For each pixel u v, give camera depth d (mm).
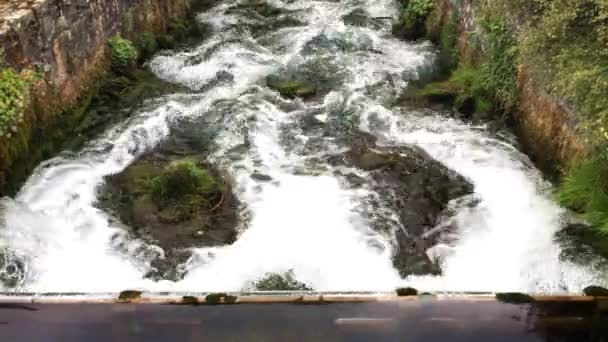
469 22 11430
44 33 9008
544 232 7883
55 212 8258
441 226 8203
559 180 8672
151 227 8117
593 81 7348
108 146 9609
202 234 8016
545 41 8281
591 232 7680
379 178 9109
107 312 5504
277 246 7789
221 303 5562
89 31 10266
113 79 10883
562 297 5609
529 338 5367
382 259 7645
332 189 8828
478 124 10250
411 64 12094
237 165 9352
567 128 8523
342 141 9977
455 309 5551
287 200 8586
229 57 12258
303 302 5578
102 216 8273
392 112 10641
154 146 9812
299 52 12523
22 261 7387
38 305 5551
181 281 7289
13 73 8242
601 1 7328
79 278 7270
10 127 8062
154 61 11938
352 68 11969
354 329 5414
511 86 9977
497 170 9172
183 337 5336
